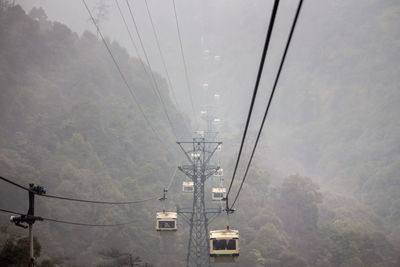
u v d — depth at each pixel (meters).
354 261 93.81
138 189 104.62
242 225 98.44
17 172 85.00
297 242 105.81
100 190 95.62
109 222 83.38
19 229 72.06
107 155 118.06
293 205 115.12
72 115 122.50
